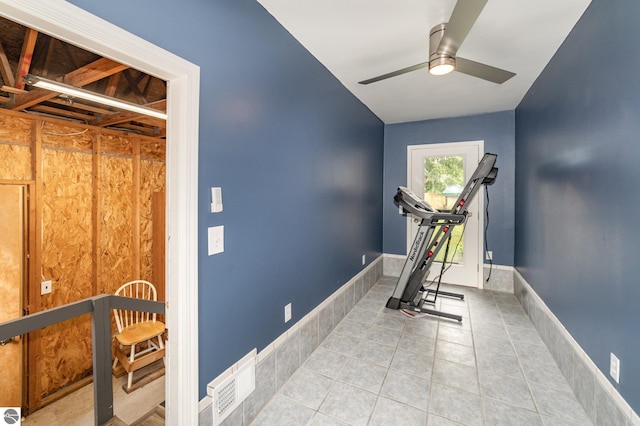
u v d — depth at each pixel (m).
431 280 4.34
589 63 1.76
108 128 3.42
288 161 2.06
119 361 3.28
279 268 2.00
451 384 2.03
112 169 3.53
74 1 0.92
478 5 1.34
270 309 1.92
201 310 1.41
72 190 3.19
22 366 2.86
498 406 1.81
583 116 1.84
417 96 3.31
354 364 2.27
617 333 1.47
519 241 3.58
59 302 3.12
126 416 2.63
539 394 1.92
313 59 2.36
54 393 3.07
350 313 3.20
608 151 1.55
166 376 1.40
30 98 2.39
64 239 3.15
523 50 2.30
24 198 2.84
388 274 4.57
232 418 1.59
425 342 2.60
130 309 1.62
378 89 3.09
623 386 1.41
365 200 3.71
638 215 1.31
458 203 3.10
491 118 3.94
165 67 1.19
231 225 1.58
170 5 1.21
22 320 1.20
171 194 1.33
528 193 3.16
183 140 1.29
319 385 2.03
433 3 1.71
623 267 1.42
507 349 2.47
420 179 4.35
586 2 1.73
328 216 2.70
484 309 3.31
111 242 3.54
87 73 1.94
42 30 0.91
